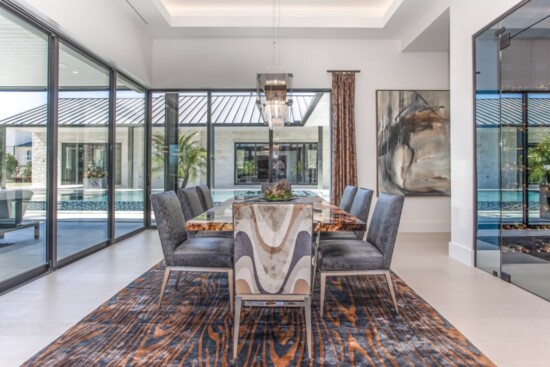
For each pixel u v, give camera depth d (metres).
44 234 3.54
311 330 2.18
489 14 3.57
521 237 3.16
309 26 5.44
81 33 3.82
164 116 6.21
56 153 3.63
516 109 3.29
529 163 3.14
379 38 5.93
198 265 2.65
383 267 2.57
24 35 3.22
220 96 6.15
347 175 5.82
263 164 6.21
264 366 1.86
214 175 6.21
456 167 4.17
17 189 3.15
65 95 3.81
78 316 2.48
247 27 5.45
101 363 1.89
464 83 4.01
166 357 1.95
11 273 3.10
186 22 5.41
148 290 3.04
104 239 4.75
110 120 4.84
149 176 6.25
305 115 6.14
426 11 4.93
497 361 1.90
